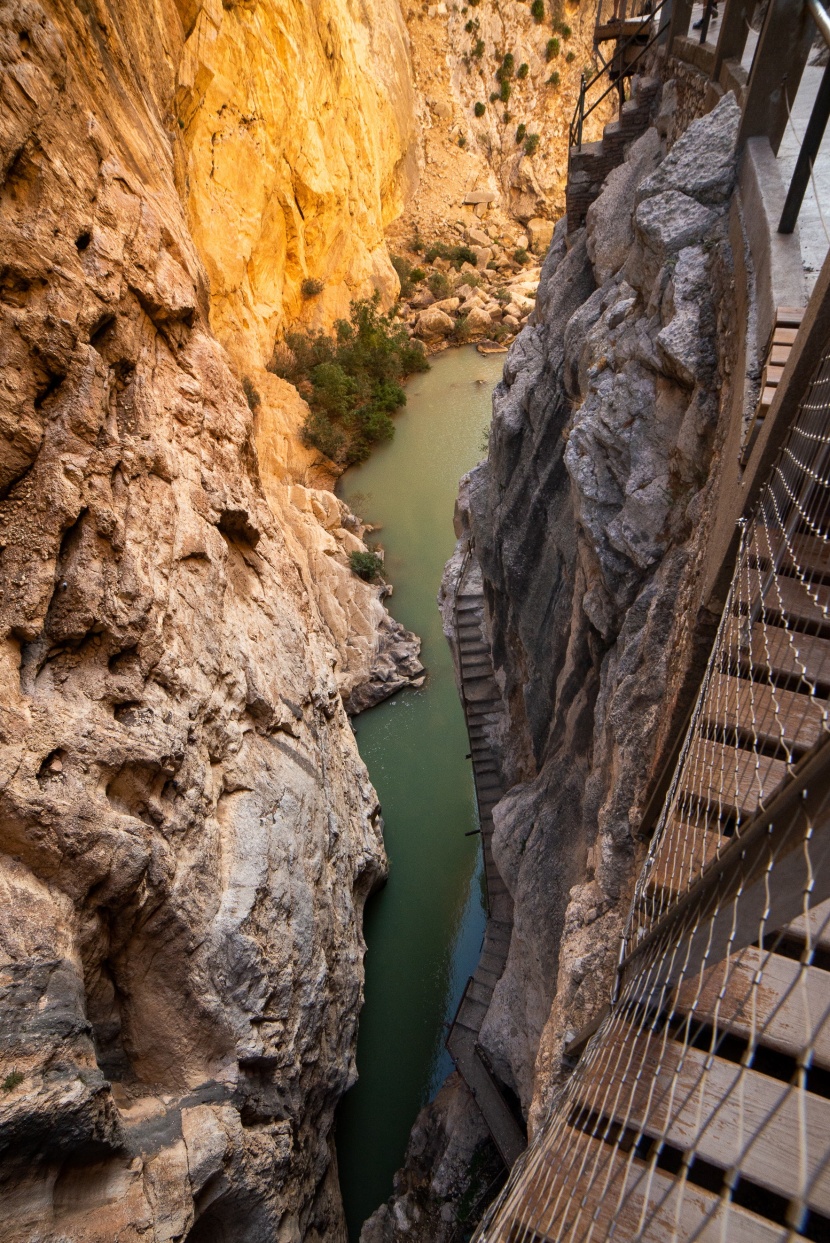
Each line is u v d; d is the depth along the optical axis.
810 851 1.19
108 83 7.40
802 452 2.64
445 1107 9.24
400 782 14.49
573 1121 2.06
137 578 6.07
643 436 5.81
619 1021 2.34
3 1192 3.87
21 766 4.75
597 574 6.81
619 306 6.61
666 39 8.07
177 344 8.25
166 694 6.33
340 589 16.39
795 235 3.66
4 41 5.30
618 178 8.41
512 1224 1.87
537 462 9.45
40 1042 4.14
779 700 2.44
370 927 12.26
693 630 3.98
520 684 11.09
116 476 6.28
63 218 5.90
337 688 11.62
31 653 5.23
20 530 5.21
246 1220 6.08
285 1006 6.98
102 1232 4.26
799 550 2.63
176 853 6.02
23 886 4.66
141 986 5.75
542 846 7.94
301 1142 7.54
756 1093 1.66
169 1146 5.28
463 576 13.77
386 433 22.86
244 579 9.14
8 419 5.09
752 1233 1.48
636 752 5.26
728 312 4.46
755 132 4.54
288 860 7.68
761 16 4.95
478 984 9.79
